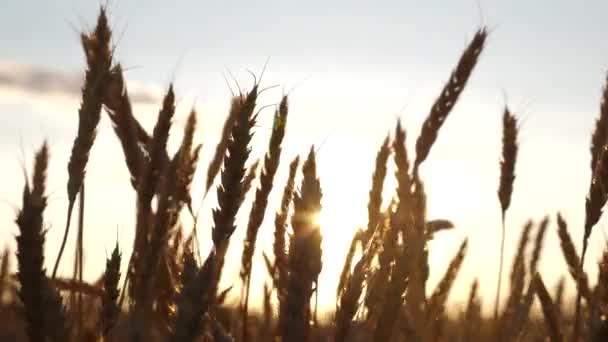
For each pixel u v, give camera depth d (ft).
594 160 2.69
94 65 2.29
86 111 2.26
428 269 2.12
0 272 2.10
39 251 1.73
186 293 1.64
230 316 2.01
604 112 2.70
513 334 2.57
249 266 2.36
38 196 1.74
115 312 1.91
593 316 1.67
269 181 2.34
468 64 2.79
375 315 1.85
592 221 2.44
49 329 1.73
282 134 2.34
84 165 2.25
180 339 1.63
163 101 2.20
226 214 1.94
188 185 2.37
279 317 1.66
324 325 1.74
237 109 1.97
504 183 2.95
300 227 1.67
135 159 2.34
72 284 2.18
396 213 1.94
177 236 2.19
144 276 1.98
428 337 2.23
